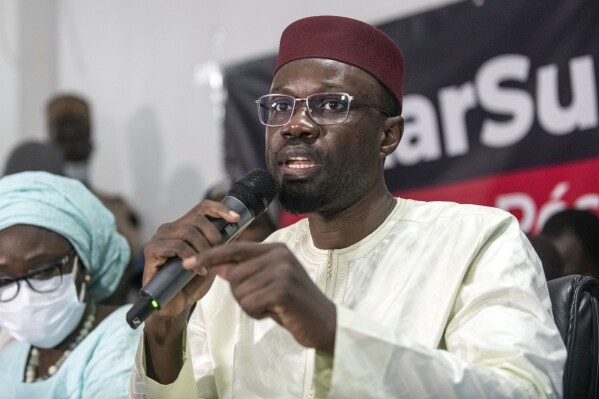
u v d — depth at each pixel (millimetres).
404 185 5531
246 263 1915
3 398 3318
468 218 2508
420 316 2383
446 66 5414
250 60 6410
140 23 7180
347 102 2439
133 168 7172
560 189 4996
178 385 2438
